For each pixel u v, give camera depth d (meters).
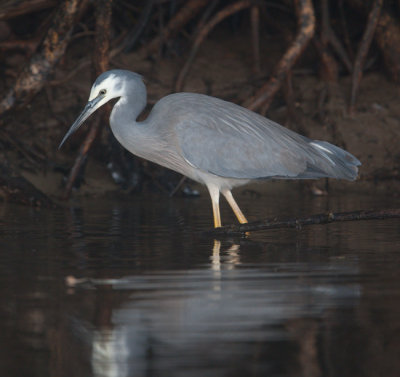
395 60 22.58
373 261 9.75
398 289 8.22
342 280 8.63
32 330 6.84
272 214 14.89
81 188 18.81
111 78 12.86
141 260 9.86
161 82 22.08
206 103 12.84
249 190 19.05
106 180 19.36
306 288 8.25
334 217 11.31
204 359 6.12
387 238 11.68
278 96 22.77
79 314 7.29
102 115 18.05
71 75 20.09
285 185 19.78
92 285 8.42
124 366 5.98
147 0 22.50
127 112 12.93
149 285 8.41
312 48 24.59
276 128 12.82
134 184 19.09
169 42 23.28
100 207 16.30
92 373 5.85
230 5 22.55
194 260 9.87
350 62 22.84
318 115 21.67
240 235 12.00
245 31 25.91
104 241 11.45
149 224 13.40
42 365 6.04
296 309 7.47
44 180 18.78
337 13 25.64
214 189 12.73
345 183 19.67
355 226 13.03
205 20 23.06
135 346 6.42
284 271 9.14
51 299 7.83
